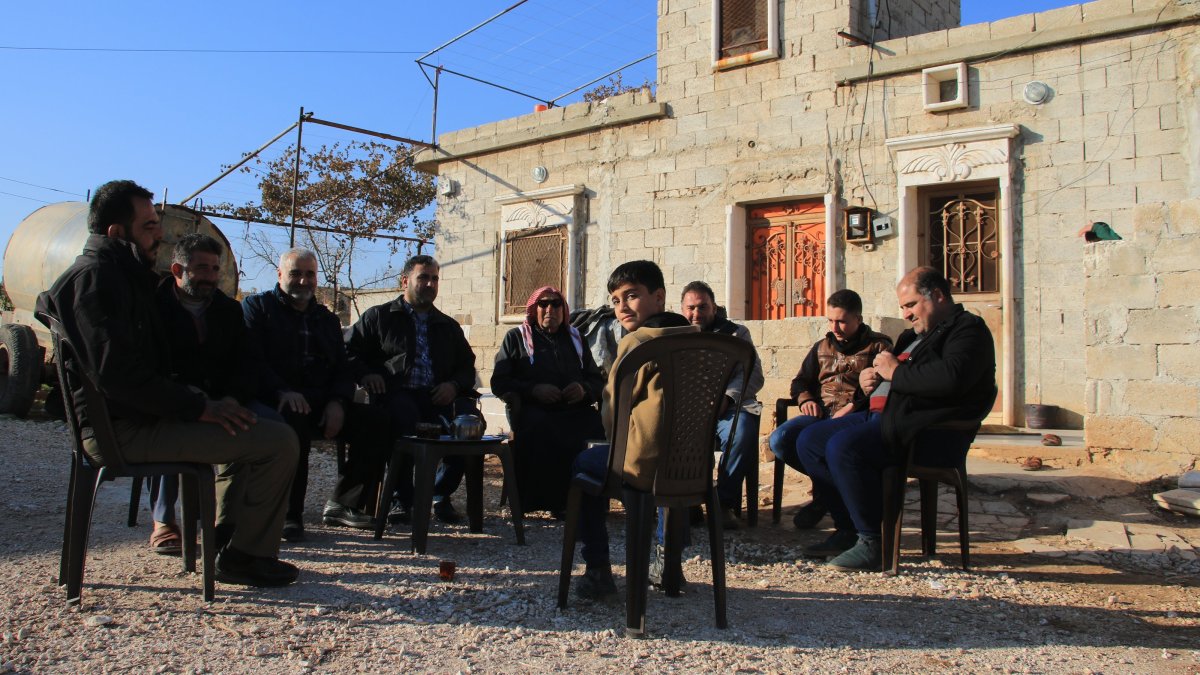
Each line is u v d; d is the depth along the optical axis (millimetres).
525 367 5742
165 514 4402
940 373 4090
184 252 4223
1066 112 8773
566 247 12492
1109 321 6289
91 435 3521
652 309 3734
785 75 10648
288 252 5258
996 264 9258
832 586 4078
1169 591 4027
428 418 5621
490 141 13312
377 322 5711
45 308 3525
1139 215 6176
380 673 2881
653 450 3346
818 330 7348
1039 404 8656
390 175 21469
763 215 11023
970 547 4848
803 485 6602
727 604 3760
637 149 11898
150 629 3248
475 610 3588
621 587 3988
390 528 5312
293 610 3523
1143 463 6105
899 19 10883
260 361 4910
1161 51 8328
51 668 2846
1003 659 3121
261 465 3762
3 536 4758
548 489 5492
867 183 9977
